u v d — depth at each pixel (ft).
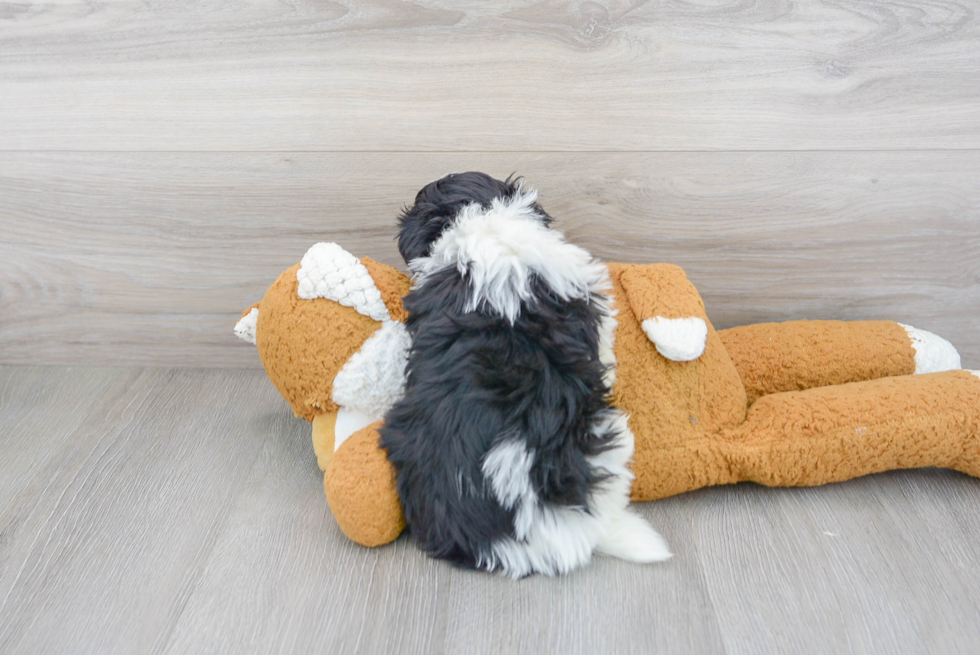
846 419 2.93
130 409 3.93
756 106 3.54
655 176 3.70
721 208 3.75
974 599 2.59
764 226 3.78
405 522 2.88
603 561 2.82
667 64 3.48
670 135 3.61
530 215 2.96
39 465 3.49
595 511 2.76
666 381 2.96
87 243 4.01
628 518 2.89
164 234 3.97
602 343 2.90
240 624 2.59
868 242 3.80
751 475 3.03
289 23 3.49
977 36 3.37
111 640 2.55
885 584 2.67
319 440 3.20
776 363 3.43
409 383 2.84
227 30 3.52
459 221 2.86
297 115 3.66
